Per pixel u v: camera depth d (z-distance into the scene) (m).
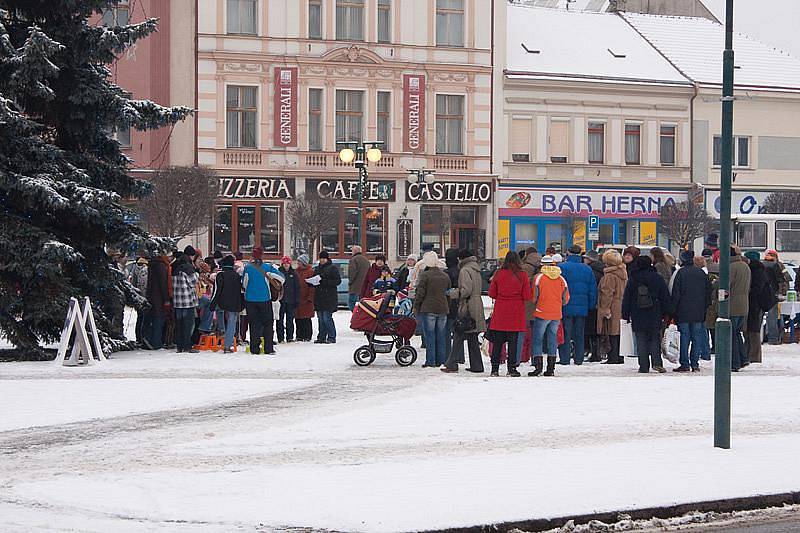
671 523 11.52
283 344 30.33
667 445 15.18
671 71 64.94
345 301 47.12
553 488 12.33
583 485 12.49
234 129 56.94
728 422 14.95
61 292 25.98
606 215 62.72
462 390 20.75
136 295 28.47
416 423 16.95
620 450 14.74
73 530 10.62
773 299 26.72
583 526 11.21
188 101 56.03
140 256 28.88
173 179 49.91
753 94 64.94
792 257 46.81
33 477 12.96
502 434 16.05
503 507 11.41
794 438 15.84
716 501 11.95
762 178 65.44
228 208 56.62
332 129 58.22
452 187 59.84
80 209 25.86
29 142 25.84
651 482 12.67
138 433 16.05
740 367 25.22
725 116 15.66
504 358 25.53
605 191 62.66
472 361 23.83
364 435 15.90
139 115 27.12
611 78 62.62
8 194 25.78
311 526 10.74
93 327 25.62
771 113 65.56
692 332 24.56
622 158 63.09
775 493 12.27
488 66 60.47
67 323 25.00
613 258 25.80
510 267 22.86
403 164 59.12
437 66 59.53
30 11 26.69
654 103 63.47
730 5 15.73
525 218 61.38
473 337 23.78
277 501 11.68
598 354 26.72
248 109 57.12
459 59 60.16
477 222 61.03
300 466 13.61
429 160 59.56
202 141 56.16
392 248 58.88
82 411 18.11
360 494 12.01
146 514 11.19
